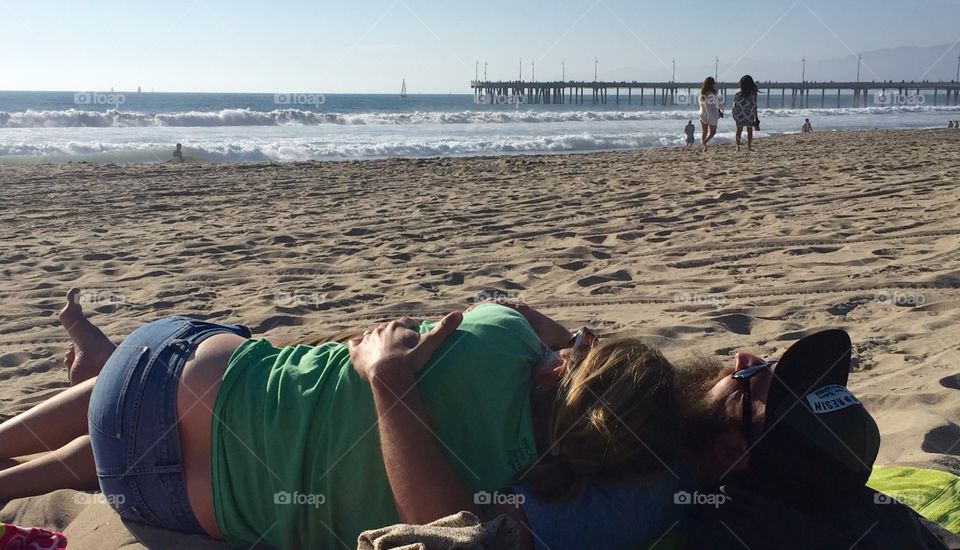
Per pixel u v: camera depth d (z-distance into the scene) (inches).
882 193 348.8
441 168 539.5
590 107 2711.6
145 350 88.5
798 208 314.8
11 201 383.6
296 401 83.4
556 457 80.6
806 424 79.0
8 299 210.2
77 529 93.8
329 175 500.1
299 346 90.1
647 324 172.6
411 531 72.0
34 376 154.3
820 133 990.4
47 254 263.9
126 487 87.8
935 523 89.0
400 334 84.7
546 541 78.3
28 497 101.8
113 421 86.4
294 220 325.4
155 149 778.2
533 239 275.7
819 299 187.9
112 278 232.7
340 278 228.1
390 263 244.4
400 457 77.5
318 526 83.6
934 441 114.1
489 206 350.3
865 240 251.0
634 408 78.2
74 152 772.6
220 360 86.7
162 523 90.7
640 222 298.0
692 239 263.6
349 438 81.2
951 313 173.9
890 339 159.3
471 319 88.0
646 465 79.2
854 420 79.2
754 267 222.5
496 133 1189.7
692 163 530.9
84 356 113.6
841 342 82.4
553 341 100.4
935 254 227.3
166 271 239.1
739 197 350.6
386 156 844.0
